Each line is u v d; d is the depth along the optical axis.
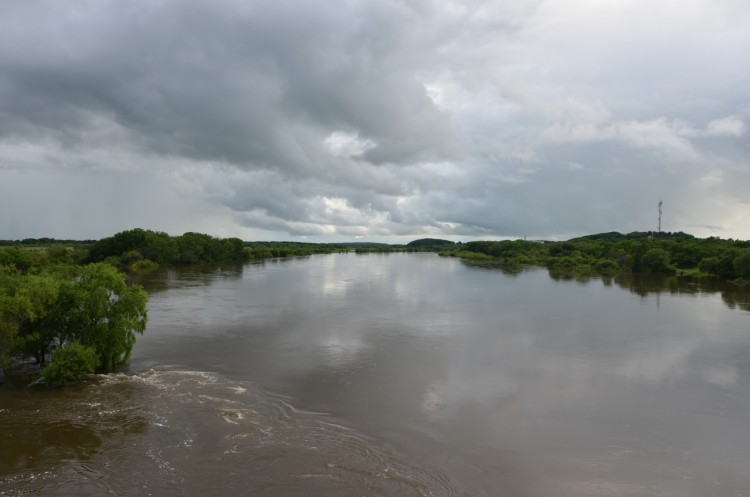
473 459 21.86
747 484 20.25
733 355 39.97
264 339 43.56
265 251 196.25
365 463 21.08
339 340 43.72
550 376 33.88
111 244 123.31
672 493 19.52
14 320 30.23
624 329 50.12
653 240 176.12
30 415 25.38
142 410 26.28
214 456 21.33
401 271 130.75
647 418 26.75
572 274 123.38
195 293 74.69
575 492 19.41
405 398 29.17
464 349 41.00
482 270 137.75
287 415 26.28
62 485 18.84
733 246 137.25
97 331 32.69
